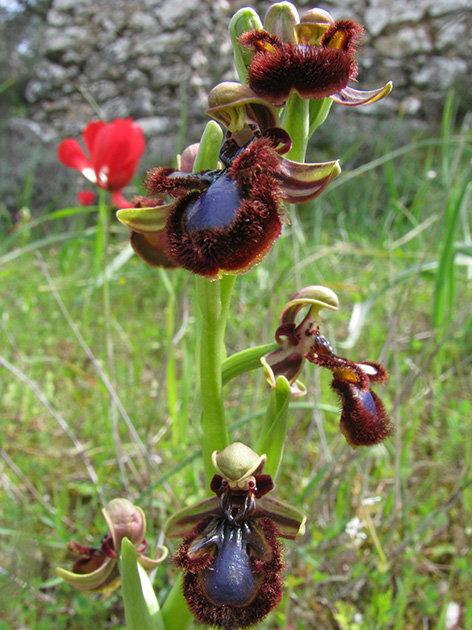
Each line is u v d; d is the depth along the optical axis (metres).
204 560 0.08
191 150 0.09
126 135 0.13
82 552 0.09
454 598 0.12
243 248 0.07
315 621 0.11
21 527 0.11
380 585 0.11
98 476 0.14
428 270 0.18
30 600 0.11
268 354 0.09
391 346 0.16
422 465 0.14
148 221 0.08
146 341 0.20
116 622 0.12
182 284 0.19
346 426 0.09
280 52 0.07
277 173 0.07
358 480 0.14
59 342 0.20
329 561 0.12
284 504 0.08
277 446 0.08
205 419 0.08
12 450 0.15
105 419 0.15
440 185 0.30
